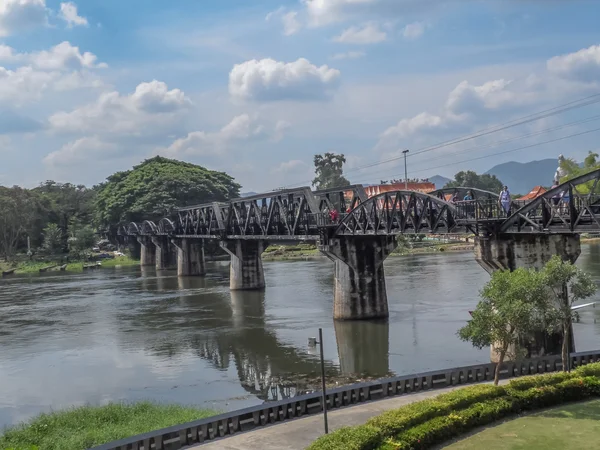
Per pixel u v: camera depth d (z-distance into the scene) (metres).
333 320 52.56
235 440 20.81
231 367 38.81
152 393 33.78
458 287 67.69
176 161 170.38
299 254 132.12
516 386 23.12
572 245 35.44
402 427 19.33
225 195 153.62
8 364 41.91
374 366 37.03
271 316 56.31
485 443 19.41
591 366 24.83
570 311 24.64
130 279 101.88
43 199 161.50
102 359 42.38
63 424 27.77
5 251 145.25
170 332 50.81
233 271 78.25
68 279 106.44
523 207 32.00
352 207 53.16
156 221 141.50
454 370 26.53
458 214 37.03
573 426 20.52
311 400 23.45
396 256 117.50
